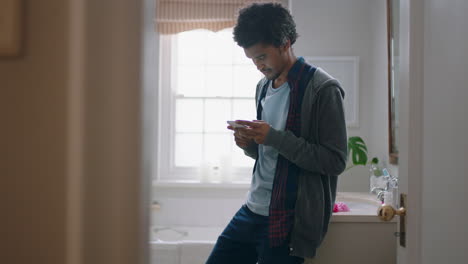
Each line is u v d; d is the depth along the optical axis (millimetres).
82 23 657
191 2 3174
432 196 1069
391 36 2504
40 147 679
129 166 671
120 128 667
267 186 1618
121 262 668
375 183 2574
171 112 3383
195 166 3393
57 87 677
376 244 1889
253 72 3404
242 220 1676
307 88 1535
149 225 733
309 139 1549
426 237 1098
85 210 665
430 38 1082
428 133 1091
